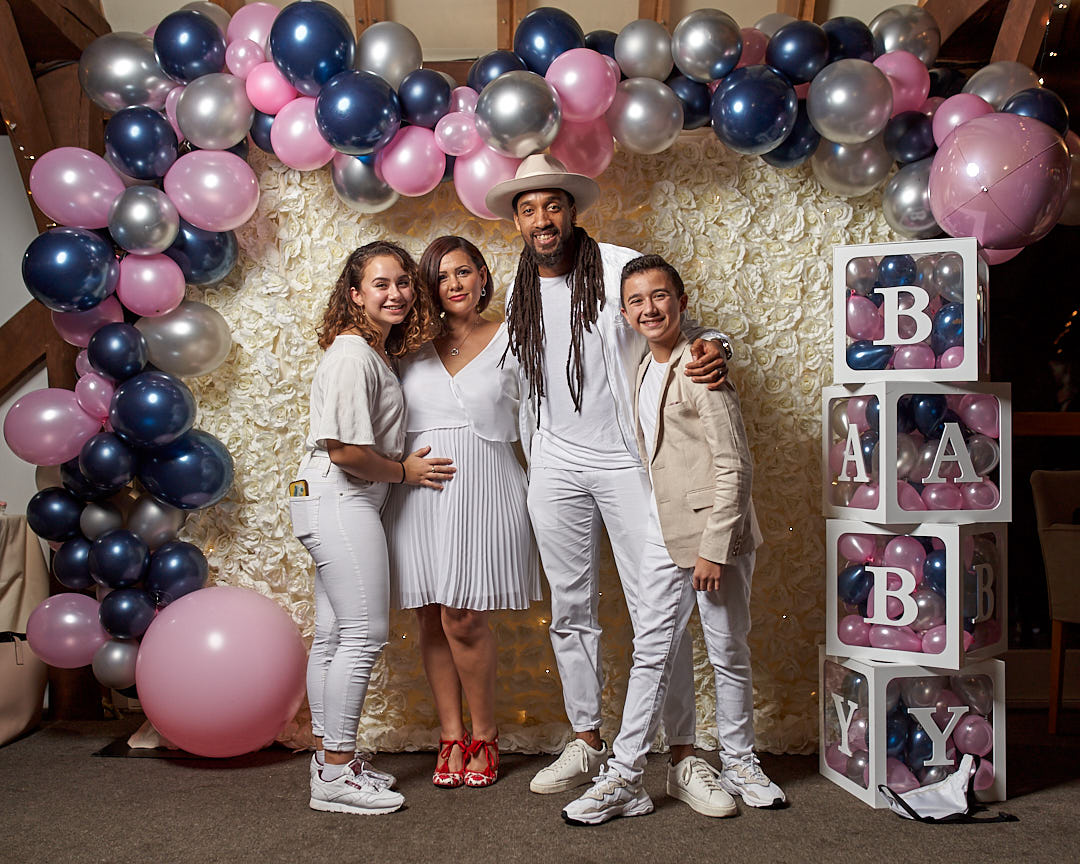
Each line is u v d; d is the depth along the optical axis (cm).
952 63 347
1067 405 376
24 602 326
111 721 335
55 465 297
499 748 290
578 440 256
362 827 229
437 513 257
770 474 298
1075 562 306
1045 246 377
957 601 237
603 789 232
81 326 281
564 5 341
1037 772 272
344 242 301
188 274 285
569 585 260
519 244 300
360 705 246
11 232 360
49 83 333
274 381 298
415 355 267
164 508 288
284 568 300
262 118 283
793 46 268
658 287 232
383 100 259
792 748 291
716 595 237
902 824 230
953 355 245
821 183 295
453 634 260
